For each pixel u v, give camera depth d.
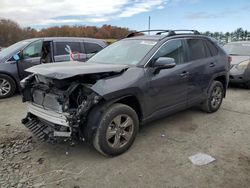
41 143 4.15
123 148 3.79
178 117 5.48
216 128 4.90
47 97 3.67
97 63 4.30
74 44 8.27
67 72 3.31
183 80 4.63
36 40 7.74
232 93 7.91
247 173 3.32
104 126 3.49
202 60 5.17
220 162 3.60
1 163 3.53
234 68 8.25
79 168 3.44
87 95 3.37
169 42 4.54
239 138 4.45
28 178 3.19
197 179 3.19
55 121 3.45
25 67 7.35
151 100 4.09
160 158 3.72
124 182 3.14
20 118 5.40
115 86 3.52
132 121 3.84
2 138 4.35
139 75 3.88
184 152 3.91
